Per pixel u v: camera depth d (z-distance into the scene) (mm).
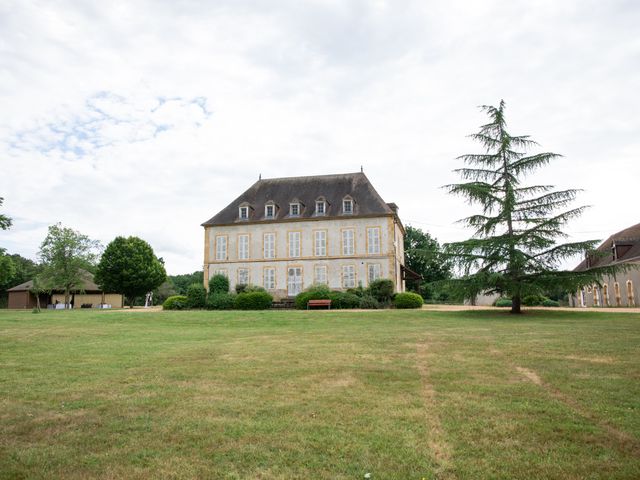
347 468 4941
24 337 16953
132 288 53969
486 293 25688
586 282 22859
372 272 37000
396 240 40312
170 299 34500
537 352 11422
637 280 37906
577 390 7738
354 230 37812
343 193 40031
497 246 23922
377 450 5406
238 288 37219
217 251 39938
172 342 15070
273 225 39250
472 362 10391
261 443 5672
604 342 12742
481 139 25875
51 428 6363
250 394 7926
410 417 6527
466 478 4656
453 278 25688
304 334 16688
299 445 5578
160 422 6520
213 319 23422
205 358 11648
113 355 12367
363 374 9297
